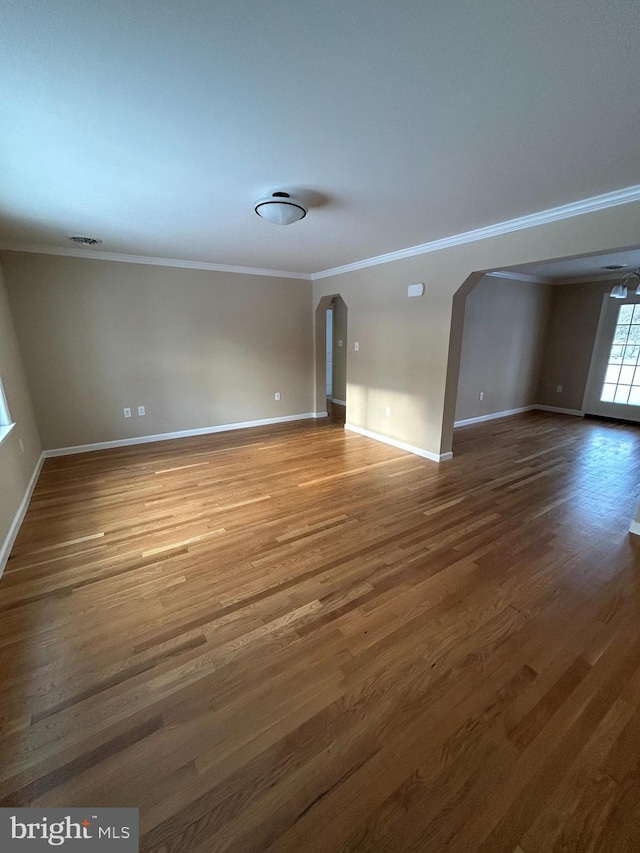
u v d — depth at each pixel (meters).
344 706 1.42
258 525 2.76
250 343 5.41
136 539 2.57
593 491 3.37
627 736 1.32
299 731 1.33
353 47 1.19
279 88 1.40
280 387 5.82
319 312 5.83
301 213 2.54
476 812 1.11
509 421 6.09
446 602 1.98
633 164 2.00
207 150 1.86
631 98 1.45
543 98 1.45
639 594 2.05
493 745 1.29
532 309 6.35
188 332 4.90
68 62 1.24
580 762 1.24
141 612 1.90
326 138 1.75
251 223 3.05
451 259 3.61
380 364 4.68
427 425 4.18
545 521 2.83
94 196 2.44
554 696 1.47
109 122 1.61
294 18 1.09
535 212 2.78
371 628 1.80
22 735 1.32
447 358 3.85
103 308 4.30
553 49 1.20
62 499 3.18
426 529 2.70
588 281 6.15
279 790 1.16
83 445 4.43
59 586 2.10
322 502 3.13
